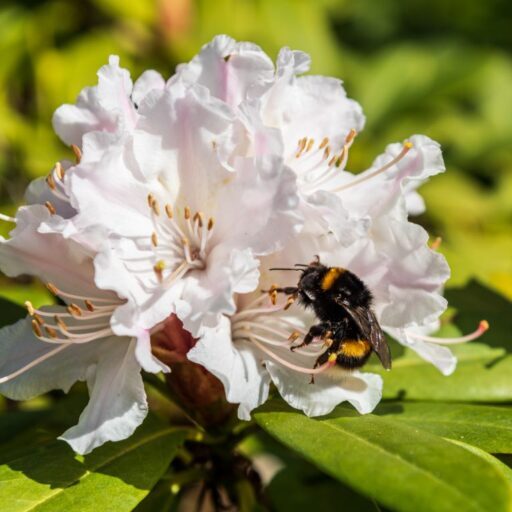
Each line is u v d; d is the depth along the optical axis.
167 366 0.26
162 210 0.27
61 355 0.28
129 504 0.26
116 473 0.27
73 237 0.26
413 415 0.29
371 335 0.27
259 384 0.27
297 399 0.27
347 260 0.27
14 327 0.28
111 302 0.28
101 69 0.27
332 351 0.27
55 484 0.26
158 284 0.27
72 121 0.28
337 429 0.26
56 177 0.27
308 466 0.34
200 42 0.41
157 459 0.27
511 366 0.30
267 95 0.27
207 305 0.26
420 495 0.24
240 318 0.27
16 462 0.27
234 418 0.29
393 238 0.27
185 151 0.27
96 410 0.26
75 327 0.27
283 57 0.27
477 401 0.30
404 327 0.27
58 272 0.28
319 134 0.29
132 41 0.41
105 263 0.26
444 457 0.24
